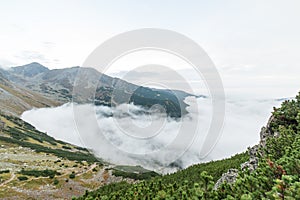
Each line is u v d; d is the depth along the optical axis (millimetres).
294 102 10156
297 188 3578
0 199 49656
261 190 4199
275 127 10000
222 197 4613
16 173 67688
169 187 6410
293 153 5453
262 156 6996
